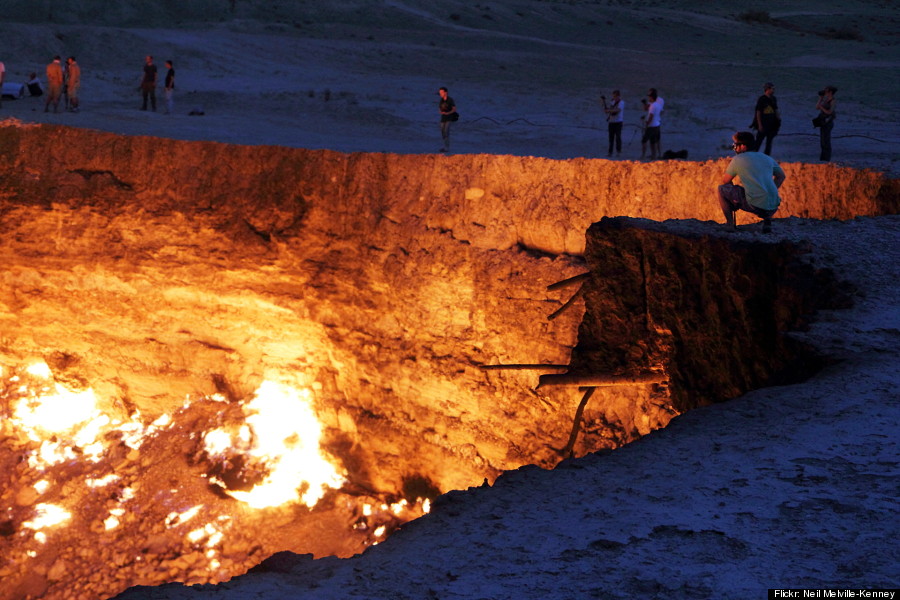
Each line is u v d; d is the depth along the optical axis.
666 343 8.41
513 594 3.65
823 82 40.84
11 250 22.59
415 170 19.55
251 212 21.19
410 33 56.78
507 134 27.78
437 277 18.91
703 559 3.73
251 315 21.98
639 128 27.84
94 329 23.28
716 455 5.06
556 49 54.44
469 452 18.84
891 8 89.75
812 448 4.94
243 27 54.84
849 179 14.00
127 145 22.02
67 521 21.16
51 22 57.78
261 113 30.42
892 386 5.83
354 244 20.23
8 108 28.61
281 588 4.12
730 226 9.17
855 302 7.46
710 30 67.75
